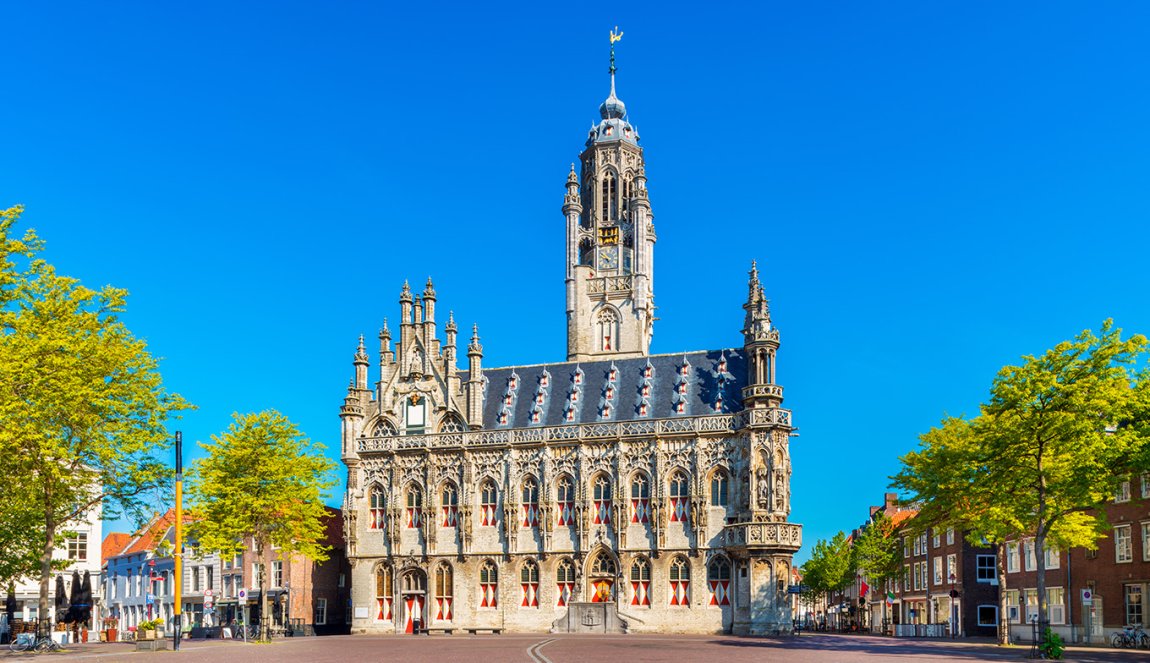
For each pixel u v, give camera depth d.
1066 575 78.88
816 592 137.75
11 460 50.06
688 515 83.56
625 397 90.00
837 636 80.69
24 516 57.84
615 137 115.25
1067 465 53.31
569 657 45.09
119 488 55.47
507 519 87.69
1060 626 78.38
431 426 92.62
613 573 84.69
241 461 70.94
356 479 93.31
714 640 68.25
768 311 84.94
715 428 83.88
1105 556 74.12
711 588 82.12
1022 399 50.59
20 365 46.81
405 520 91.44
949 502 62.03
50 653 51.38
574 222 112.19
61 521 55.97
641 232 110.19
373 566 91.56
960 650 54.53
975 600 93.38
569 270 111.00
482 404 93.62
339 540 99.81
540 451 88.12
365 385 95.06
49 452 50.47
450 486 90.81
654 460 84.94
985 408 56.09
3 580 64.00
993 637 86.19
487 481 89.62
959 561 95.69
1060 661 46.22
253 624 88.00
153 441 54.38
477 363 92.12
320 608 95.62
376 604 91.25
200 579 101.19
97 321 53.44
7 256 48.41
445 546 89.62
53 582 90.94
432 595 89.00
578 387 91.94
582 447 86.94
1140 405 51.25
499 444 89.25
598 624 83.44
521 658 44.19
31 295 52.19
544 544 86.12
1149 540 69.38
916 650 53.88
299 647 59.22
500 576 87.44
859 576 131.88
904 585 117.69
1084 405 49.75
